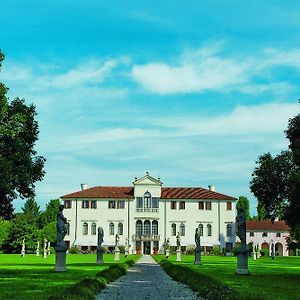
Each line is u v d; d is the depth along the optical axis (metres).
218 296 22.38
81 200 147.50
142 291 28.09
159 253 145.38
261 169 48.91
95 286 27.38
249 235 171.88
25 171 45.62
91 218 146.75
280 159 48.78
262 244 171.12
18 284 29.55
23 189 47.38
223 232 146.62
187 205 147.62
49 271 43.31
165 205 147.88
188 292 27.69
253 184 49.66
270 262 83.31
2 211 48.44
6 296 22.91
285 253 169.88
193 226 146.88
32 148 49.09
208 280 30.67
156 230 147.12
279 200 49.19
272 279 37.81
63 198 147.50
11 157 45.31
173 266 50.53
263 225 172.75
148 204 147.62
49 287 27.53
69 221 146.62
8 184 43.62
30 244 134.88
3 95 44.38
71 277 35.62
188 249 144.88
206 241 146.12
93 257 97.62
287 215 43.53
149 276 42.50
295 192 41.81
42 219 186.75
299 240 56.44
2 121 45.84
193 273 37.72
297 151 43.44
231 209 147.38
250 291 26.62
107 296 25.14
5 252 136.00
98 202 147.38
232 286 30.09
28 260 75.62
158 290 28.78
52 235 139.25
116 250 82.88
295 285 32.22
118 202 147.62
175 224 147.12
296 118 45.75
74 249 138.88
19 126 46.16
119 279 37.91
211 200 147.75
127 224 146.88
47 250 113.56
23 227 135.62
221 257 109.75
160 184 148.12
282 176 48.44
